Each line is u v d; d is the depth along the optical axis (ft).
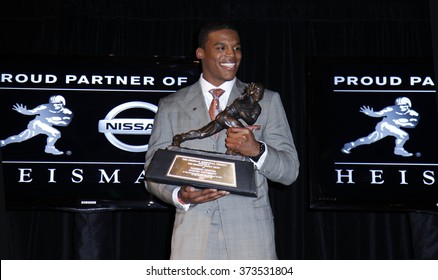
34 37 11.84
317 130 11.05
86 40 11.91
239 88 7.32
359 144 11.02
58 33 11.89
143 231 11.82
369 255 11.76
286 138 7.11
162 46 11.95
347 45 11.98
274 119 7.15
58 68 11.17
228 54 7.06
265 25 11.98
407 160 11.00
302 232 11.67
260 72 11.91
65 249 11.61
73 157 11.00
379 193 10.91
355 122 11.08
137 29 11.94
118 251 11.66
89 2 11.95
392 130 11.05
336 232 11.82
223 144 6.97
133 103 11.18
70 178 10.94
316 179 10.93
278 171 6.68
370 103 11.13
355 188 10.92
